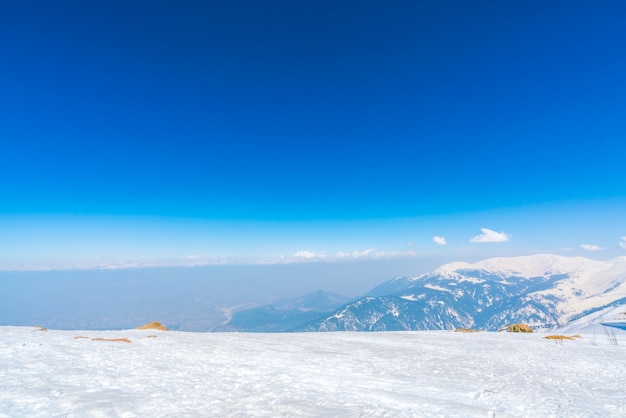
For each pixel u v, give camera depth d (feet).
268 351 88.89
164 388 46.50
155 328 139.54
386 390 52.70
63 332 106.32
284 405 41.60
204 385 49.80
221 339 111.75
